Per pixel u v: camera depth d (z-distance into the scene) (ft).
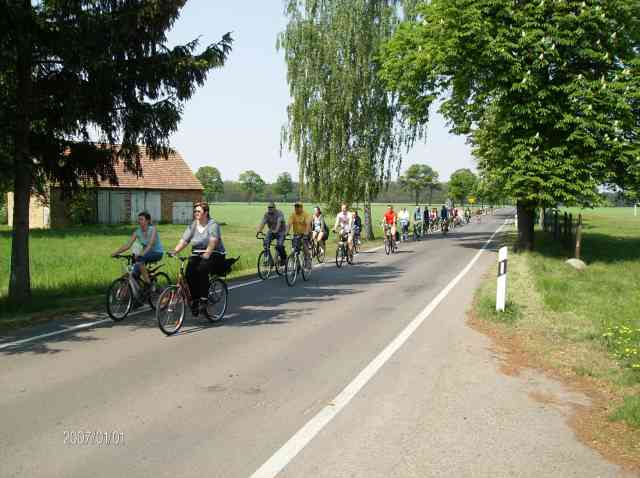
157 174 150.92
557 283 42.32
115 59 31.42
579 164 61.05
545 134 62.95
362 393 18.33
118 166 38.09
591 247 81.35
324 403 17.35
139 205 145.07
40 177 35.65
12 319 29.89
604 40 62.54
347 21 90.79
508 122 62.59
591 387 19.26
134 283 30.42
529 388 19.04
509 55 59.11
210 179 532.73
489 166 72.90
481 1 62.08
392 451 13.89
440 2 65.62
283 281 47.06
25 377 19.69
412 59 77.61
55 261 58.08
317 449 13.98
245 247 84.17
